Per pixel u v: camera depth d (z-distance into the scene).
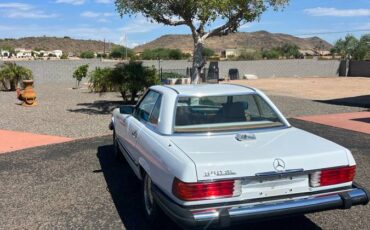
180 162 3.92
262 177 3.92
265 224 4.91
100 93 20.95
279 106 17.12
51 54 99.06
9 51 96.75
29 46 146.25
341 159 4.21
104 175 6.97
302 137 4.67
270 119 5.10
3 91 24.53
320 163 4.11
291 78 41.28
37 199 5.83
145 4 13.76
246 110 5.09
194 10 13.45
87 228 4.85
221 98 5.09
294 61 44.25
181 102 4.99
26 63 30.80
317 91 26.42
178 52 61.47
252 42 185.00
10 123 12.63
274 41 192.00
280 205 3.93
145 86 16.84
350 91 26.41
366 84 32.88
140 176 5.14
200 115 4.92
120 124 6.81
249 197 3.91
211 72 32.53
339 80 38.03
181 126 4.77
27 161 7.98
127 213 5.29
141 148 5.05
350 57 58.69
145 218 5.10
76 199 5.82
